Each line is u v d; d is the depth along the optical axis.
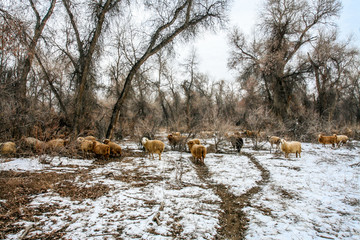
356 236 3.30
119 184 5.61
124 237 3.17
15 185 5.07
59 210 3.96
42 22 11.08
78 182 5.62
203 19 15.51
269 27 22.47
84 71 11.47
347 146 13.12
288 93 23.53
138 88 24.88
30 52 6.77
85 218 3.70
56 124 10.52
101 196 4.72
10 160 7.60
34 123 9.20
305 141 16.41
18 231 3.21
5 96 8.00
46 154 7.68
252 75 26.58
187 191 5.26
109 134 12.81
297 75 23.05
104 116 17.66
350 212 4.11
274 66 21.27
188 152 11.83
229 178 6.50
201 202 4.63
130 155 10.29
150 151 9.25
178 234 3.32
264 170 7.55
